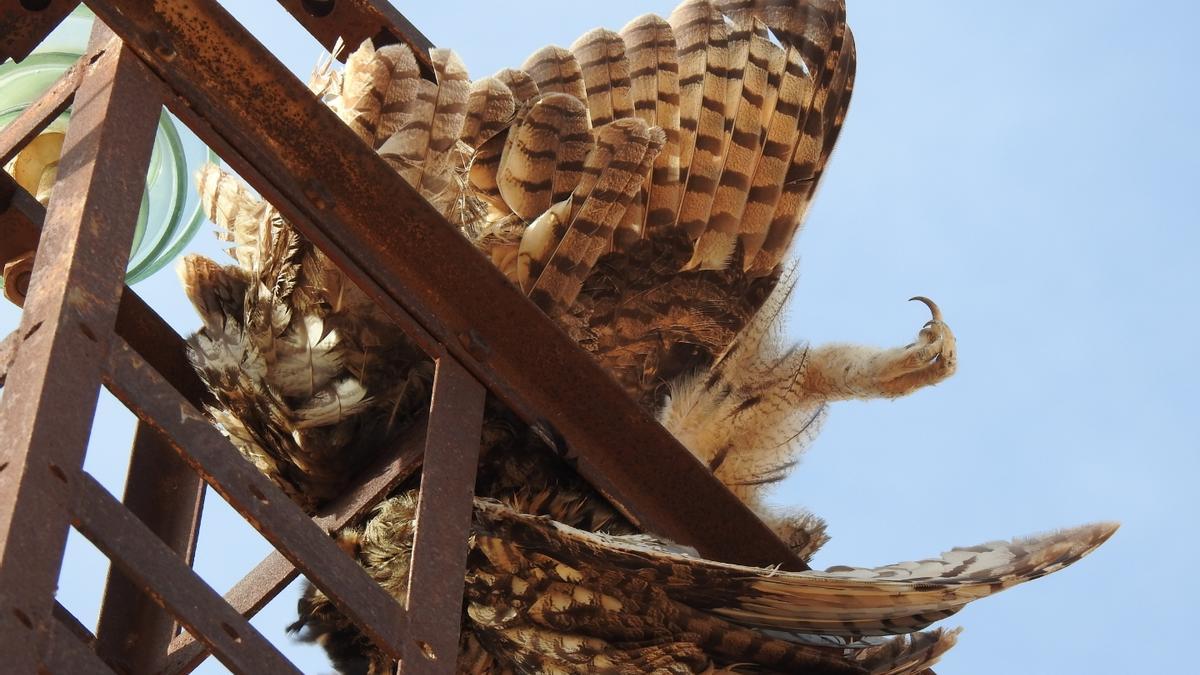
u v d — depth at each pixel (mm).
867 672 9906
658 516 9297
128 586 9359
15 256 9383
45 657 5625
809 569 9461
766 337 12562
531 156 11148
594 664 9742
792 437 12438
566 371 8953
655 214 12477
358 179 8430
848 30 13688
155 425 6727
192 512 9758
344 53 11078
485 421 9914
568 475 10016
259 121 8219
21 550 5754
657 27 12953
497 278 8734
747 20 13422
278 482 10375
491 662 10312
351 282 9812
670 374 12195
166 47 7887
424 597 7551
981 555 9414
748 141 13016
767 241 12906
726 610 9547
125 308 10047
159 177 11422
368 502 9648
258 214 10484
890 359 12617
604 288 12000
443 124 9938
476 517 9258
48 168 10781
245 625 6492
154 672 8930
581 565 9398
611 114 12594
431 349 8586
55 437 6145
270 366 9969
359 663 10734
